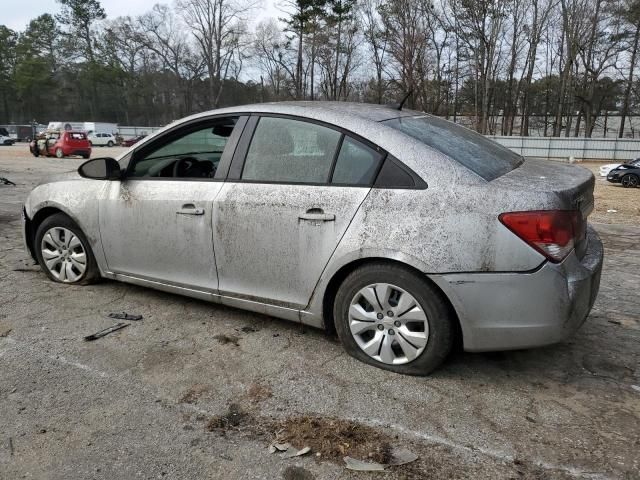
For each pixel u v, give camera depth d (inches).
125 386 118.7
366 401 113.0
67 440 99.5
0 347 136.7
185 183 148.9
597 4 1819.6
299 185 130.6
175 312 161.3
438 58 1878.7
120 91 3132.4
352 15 1817.2
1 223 294.7
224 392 116.6
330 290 131.3
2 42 3218.5
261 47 2199.8
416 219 115.2
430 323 117.3
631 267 224.4
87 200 168.1
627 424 105.3
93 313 159.5
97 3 3073.3
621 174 680.4
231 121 145.7
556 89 2135.8
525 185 112.8
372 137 124.6
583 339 145.4
